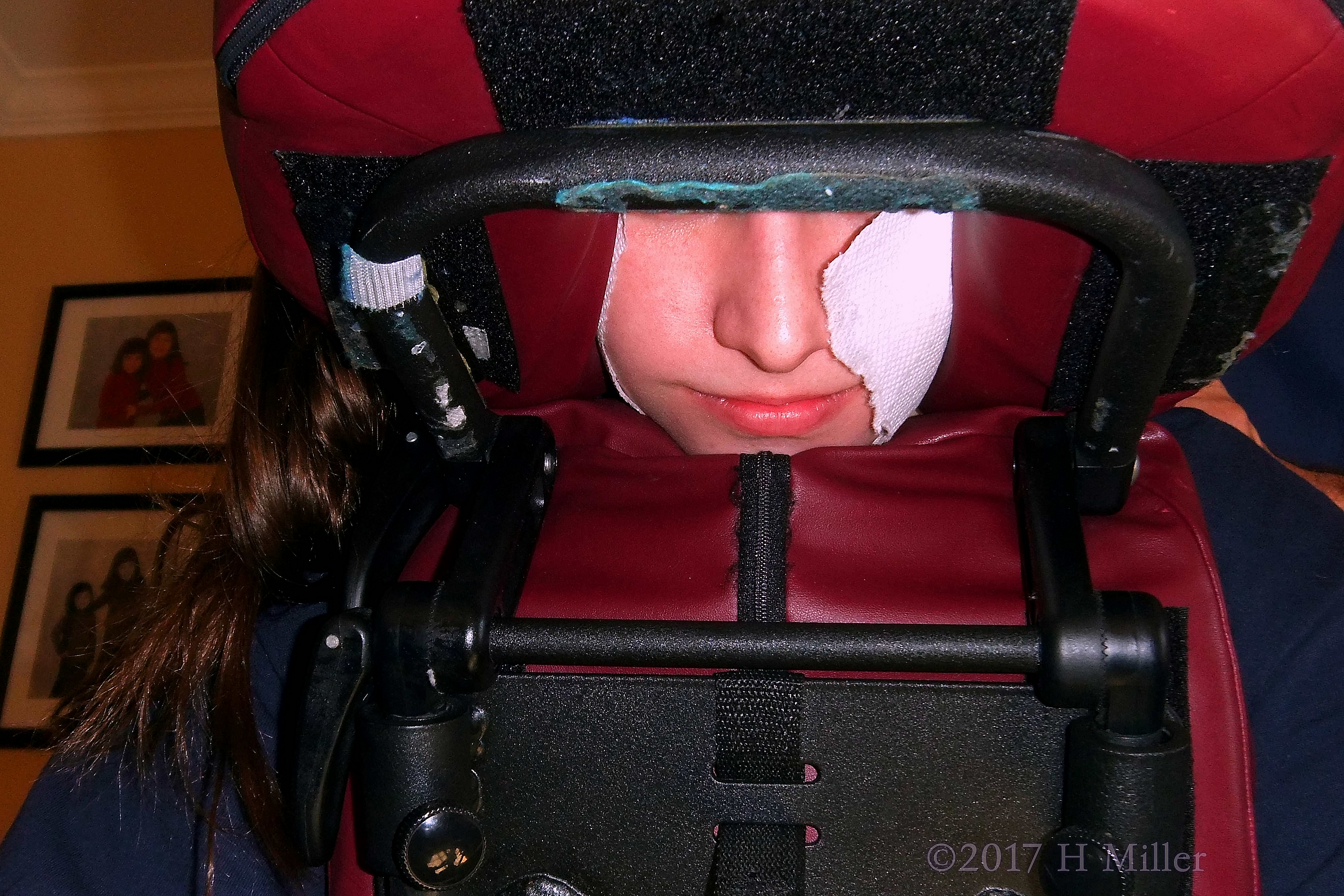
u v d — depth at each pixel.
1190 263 0.35
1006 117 0.36
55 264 2.12
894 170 0.31
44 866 0.58
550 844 0.44
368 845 0.41
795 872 0.42
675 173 0.32
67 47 2.03
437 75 0.38
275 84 0.39
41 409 2.07
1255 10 0.33
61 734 0.72
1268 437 0.89
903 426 0.60
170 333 2.06
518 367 0.55
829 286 0.47
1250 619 0.60
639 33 0.34
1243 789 0.45
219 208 2.10
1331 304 0.82
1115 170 0.33
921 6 0.33
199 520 0.79
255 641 0.66
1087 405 0.44
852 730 0.43
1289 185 0.39
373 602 0.51
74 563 2.01
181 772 0.60
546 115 0.37
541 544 0.50
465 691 0.41
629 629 0.41
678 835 0.44
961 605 0.46
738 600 0.47
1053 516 0.44
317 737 0.43
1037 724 0.42
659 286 0.50
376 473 0.56
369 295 0.39
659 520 0.50
